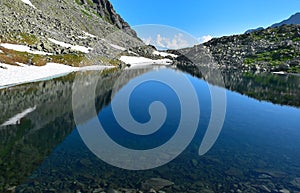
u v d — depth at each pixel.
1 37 82.69
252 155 18.80
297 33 155.88
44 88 48.72
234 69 120.81
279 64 120.75
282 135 23.91
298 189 14.12
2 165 16.27
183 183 14.48
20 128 24.91
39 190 13.41
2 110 32.09
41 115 30.03
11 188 13.55
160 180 14.67
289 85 66.12
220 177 15.30
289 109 36.44
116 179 14.66
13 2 139.88
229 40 185.62
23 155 17.98
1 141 21.03
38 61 74.81
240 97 46.12
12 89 45.94
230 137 22.80
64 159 17.22
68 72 72.75
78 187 13.75
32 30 109.00
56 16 172.00
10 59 66.56
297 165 17.17
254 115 32.16
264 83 69.81
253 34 180.88
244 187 14.24
